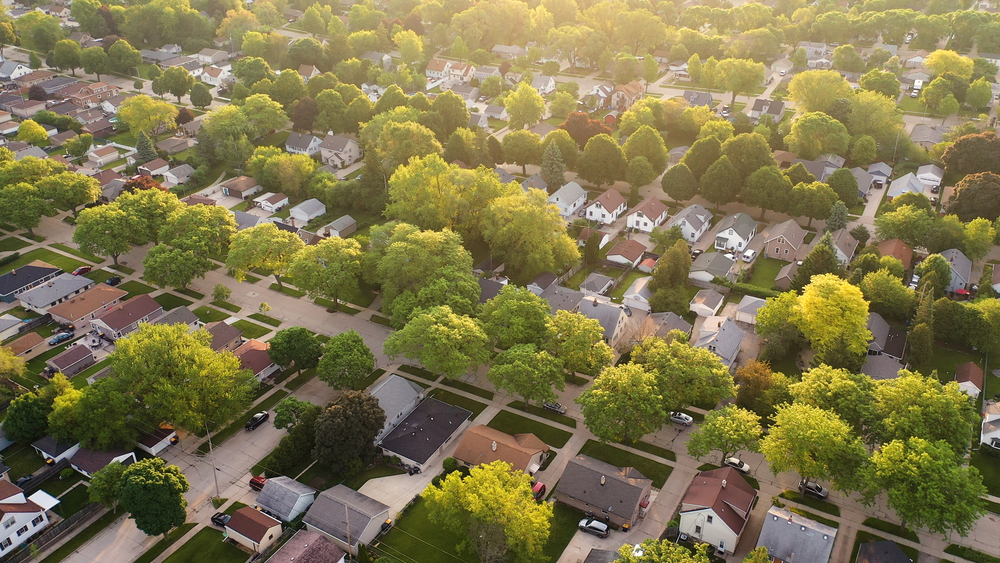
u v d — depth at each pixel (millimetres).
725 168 163875
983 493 85688
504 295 119000
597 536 87250
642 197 180500
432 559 84875
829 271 130000
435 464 100312
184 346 106312
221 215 148500
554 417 108188
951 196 160625
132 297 139500
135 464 88125
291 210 170125
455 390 114625
